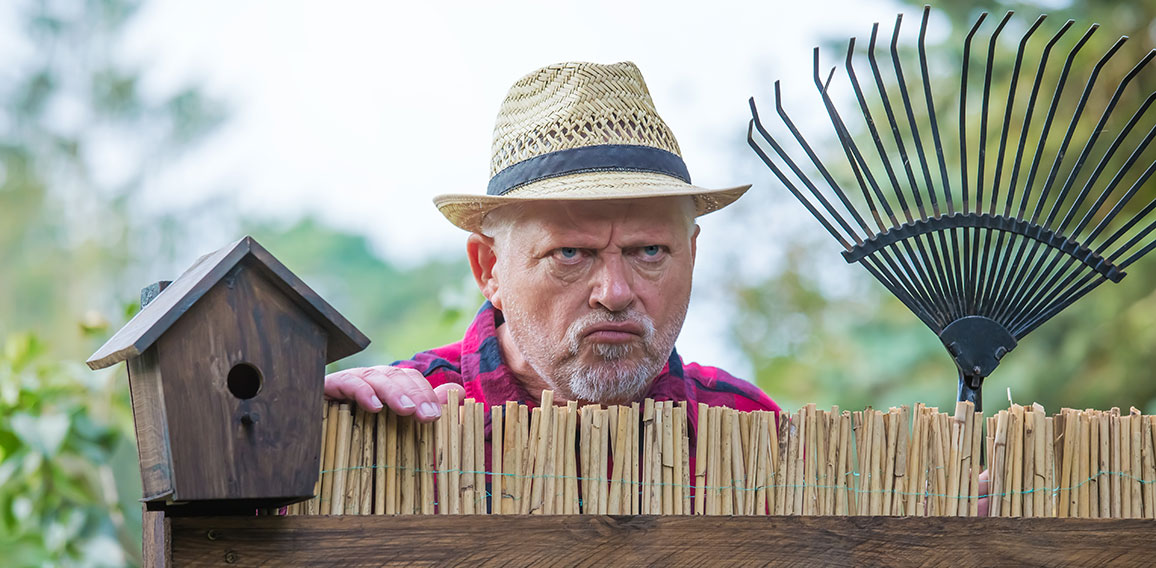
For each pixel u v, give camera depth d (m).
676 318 2.33
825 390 7.18
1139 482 2.10
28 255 15.30
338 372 1.87
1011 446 2.06
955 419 2.05
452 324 3.88
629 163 2.30
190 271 1.79
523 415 1.90
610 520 1.85
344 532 1.75
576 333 2.26
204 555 1.69
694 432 2.10
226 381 1.62
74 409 3.60
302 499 1.68
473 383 2.53
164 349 1.60
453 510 1.86
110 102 16.28
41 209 15.55
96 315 3.72
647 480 1.94
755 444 1.98
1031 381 6.02
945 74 6.62
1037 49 6.09
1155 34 5.90
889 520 1.94
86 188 15.86
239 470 1.62
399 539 1.77
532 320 2.32
